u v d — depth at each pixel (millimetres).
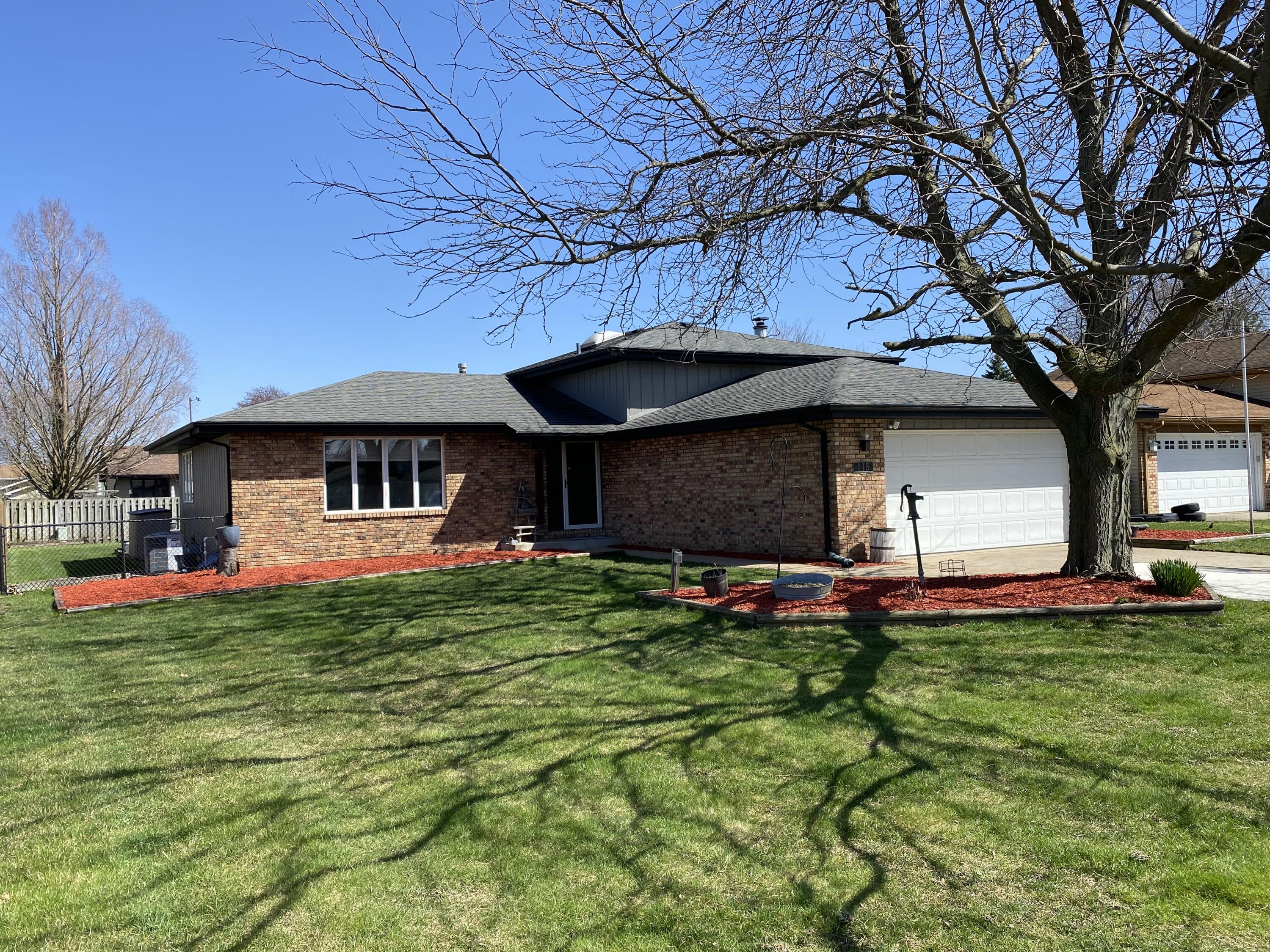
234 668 8055
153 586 13547
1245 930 3076
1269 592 8984
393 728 5984
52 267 31781
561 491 18797
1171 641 7070
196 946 3273
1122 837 3820
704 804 4398
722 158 7902
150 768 5301
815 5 7824
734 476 15344
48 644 9492
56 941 3316
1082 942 3057
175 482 43125
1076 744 4941
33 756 5598
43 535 27922
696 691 6406
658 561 14945
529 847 4012
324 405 16953
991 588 9344
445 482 17391
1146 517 19594
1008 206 6562
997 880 3514
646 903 3479
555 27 7203
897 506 13844
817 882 3576
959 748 4969
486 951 3189
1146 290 6816
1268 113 6004
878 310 7609
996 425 14906
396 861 3928
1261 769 4492
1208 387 26234
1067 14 7449
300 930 3367
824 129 7172
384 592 12344
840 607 8609
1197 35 7418
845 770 4730
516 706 6312
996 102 6641
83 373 32500
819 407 12844
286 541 15812
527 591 11789
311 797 4742
